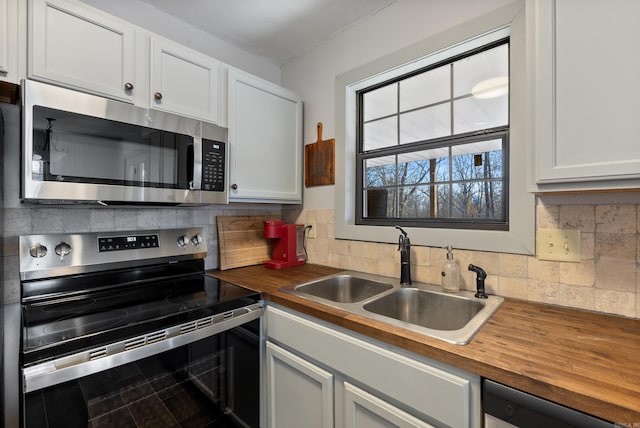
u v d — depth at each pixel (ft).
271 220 6.60
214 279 5.13
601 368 2.19
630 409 1.74
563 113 2.73
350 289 5.32
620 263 3.23
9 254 3.95
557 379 2.05
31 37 3.36
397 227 4.79
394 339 2.84
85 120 3.52
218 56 6.18
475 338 2.72
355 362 3.17
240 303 4.04
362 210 5.98
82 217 4.53
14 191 4.00
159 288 4.57
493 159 4.41
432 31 4.70
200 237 5.41
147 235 4.84
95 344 2.84
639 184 2.44
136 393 3.10
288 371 4.00
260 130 5.70
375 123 5.85
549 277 3.66
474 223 4.48
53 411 2.58
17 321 3.92
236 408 3.99
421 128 5.20
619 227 3.23
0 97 3.66
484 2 4.19
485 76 4.49
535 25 2.89
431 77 5.08
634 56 2.41
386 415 2.89
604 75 2.53
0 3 3.22
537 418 2.05
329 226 6.17
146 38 4.26
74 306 3.72
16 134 4.02
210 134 4.71
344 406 3.32
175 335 3.35
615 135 2.49
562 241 3.56
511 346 2.56
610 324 3.03
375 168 5.82
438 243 4.59
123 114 3.83
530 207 3.78
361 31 5.65
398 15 5.11
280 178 6.08
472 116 4.61
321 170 6.29
